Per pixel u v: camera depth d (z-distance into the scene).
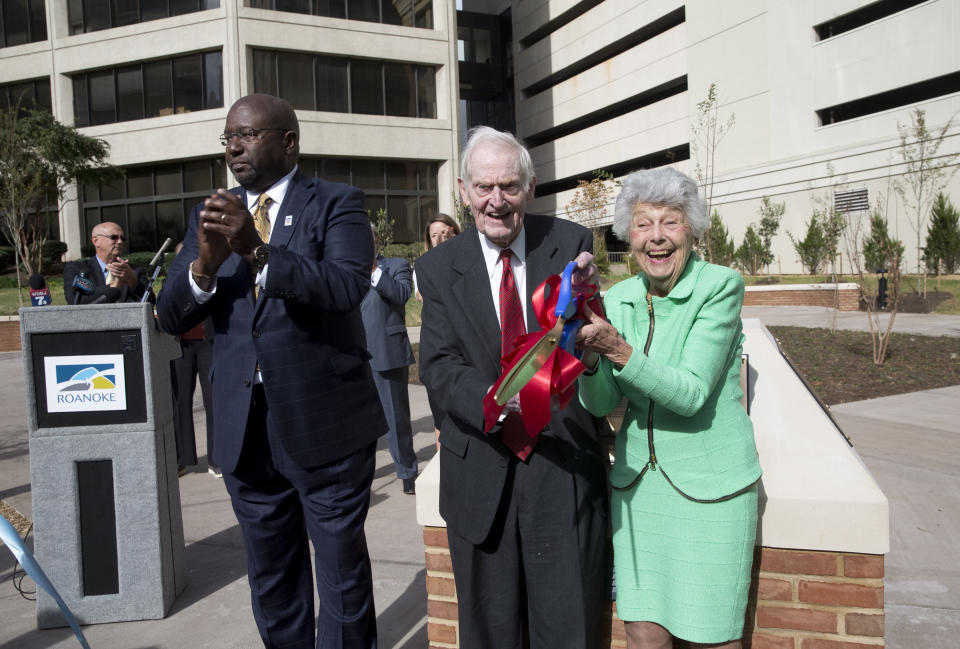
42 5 28.12
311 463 2.06
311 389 2.07
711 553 1.67
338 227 2.14
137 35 26.95
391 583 3.26
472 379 1.78
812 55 25.17
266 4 26.55
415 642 2.73
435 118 29.66
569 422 1.80
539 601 1.78
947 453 5.06
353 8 27.91
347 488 2.14
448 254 1.96
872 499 1.80
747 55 27.56
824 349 9.82
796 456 1.98
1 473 5.30
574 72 39.06
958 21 21.12
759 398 2.16
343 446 2.11
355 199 2.22
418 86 29.34
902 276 19.77
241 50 26.06
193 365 5.13
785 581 1.88
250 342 2.09
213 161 27.45
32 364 2.85
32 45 28.02
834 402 7.18
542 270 1.87
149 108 27.55
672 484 1.71
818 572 1.86
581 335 1.57
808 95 25.41
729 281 1.67
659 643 1.78
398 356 4.42
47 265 26.16
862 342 10.20
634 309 1.83
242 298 2.12
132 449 2.92
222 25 26.02
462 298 1.87
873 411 6.59
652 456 1.73
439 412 1.99
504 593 1.83
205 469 5.36
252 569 2.27
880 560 1.80
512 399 1.69
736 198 28.30
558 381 1.53
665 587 1.73
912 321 13.59
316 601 3.18
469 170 1.84
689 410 1.60
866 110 24.69
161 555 2.97
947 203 21.31
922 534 3.62
